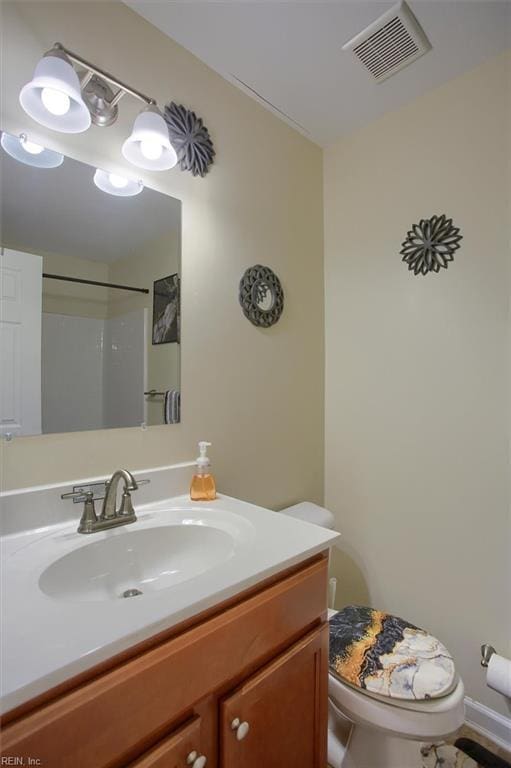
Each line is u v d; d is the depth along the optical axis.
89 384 1.02
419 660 1.00
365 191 1.66
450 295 1.42
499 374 1.30
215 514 1.04
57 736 0.47
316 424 1.75
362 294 1.68
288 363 1.61
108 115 1.01
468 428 1.38
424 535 1.49
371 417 1.65
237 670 0.68
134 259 1.11
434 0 1.09
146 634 0.55
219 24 1.15
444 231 1.43
